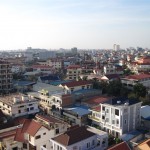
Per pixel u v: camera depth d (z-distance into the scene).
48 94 99.75
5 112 84.38
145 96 102.62
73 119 82.12
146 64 188.12
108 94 112.69
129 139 61.72
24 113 83.06
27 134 59.50
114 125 67.94
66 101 93.19
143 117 73.19
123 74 168.00
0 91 129.00
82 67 190.50
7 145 58.41
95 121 75.69
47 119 66.12
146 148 48.53
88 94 107.19
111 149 48.03
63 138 54.50
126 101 71.50
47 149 57.66
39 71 194.75
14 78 173.12
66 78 172.25
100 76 145.00
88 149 55.69
